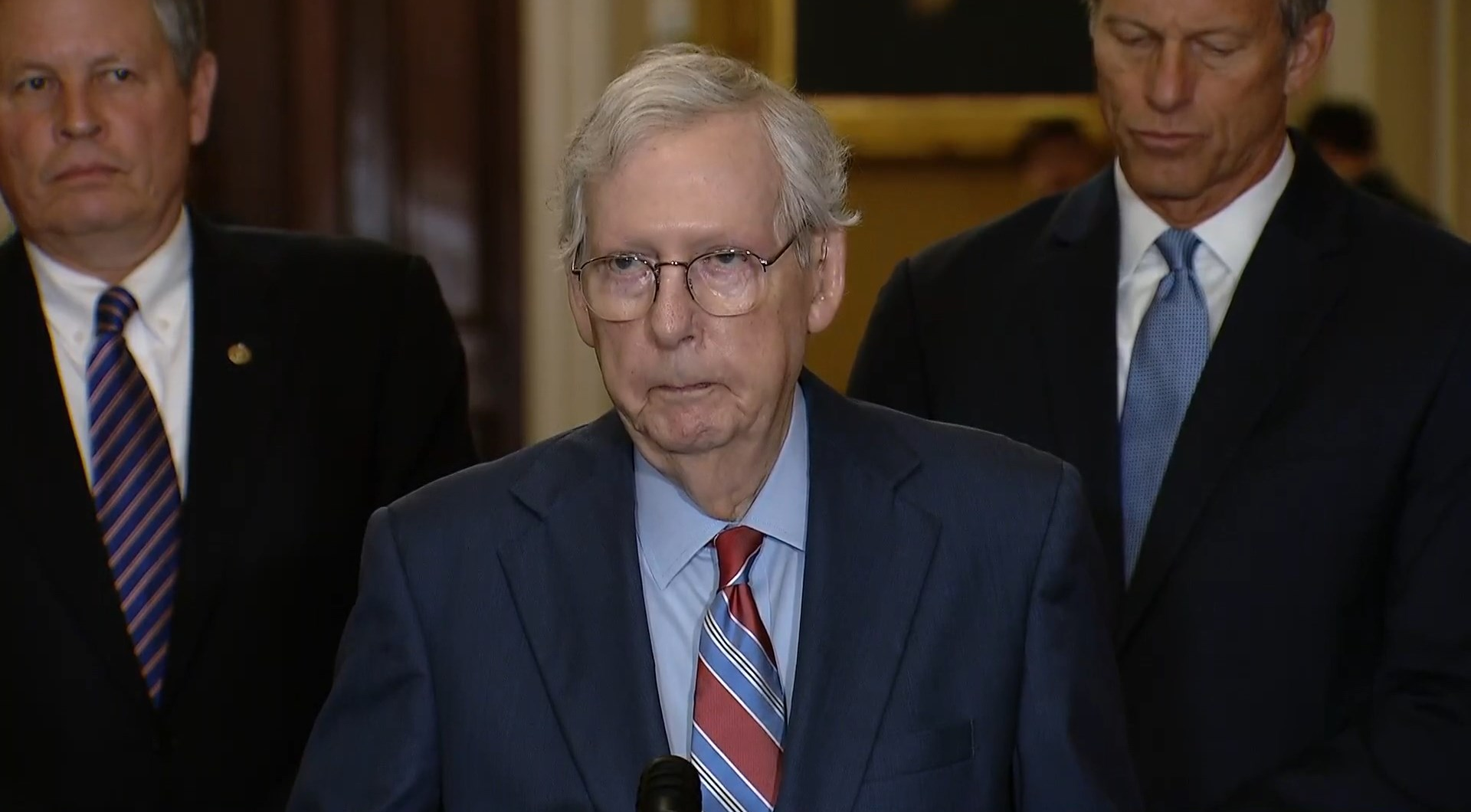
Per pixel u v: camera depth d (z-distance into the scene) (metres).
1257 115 4.02
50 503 4.03
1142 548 4.04
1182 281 4.19
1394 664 3.89
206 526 4.09
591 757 3.00
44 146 4.04
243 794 4.09
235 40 8.40
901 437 3.31
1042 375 4.27
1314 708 3.92
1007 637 3.11
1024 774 3.09
